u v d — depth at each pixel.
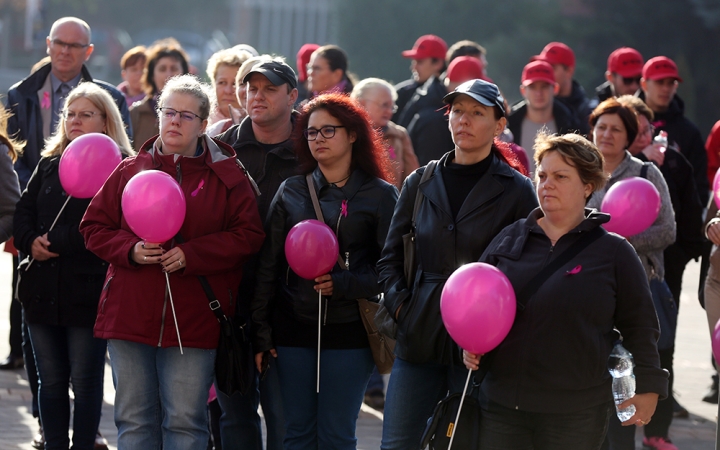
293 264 16.67
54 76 25.38
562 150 14.25
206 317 16.58
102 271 18.95
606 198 19.41
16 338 27.61
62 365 19.34
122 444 16.50
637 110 22.92
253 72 18.42
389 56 148.75
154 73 30.48
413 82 39.56
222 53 23.17
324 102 17.34
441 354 15.78
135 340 16.27
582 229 14.26
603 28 140.62
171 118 16.66
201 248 16.28
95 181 18.25
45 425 19.28
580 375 13.92
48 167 19.55
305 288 17.22
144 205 15.73
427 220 16.03
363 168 17.64
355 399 17.59
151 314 16.28
